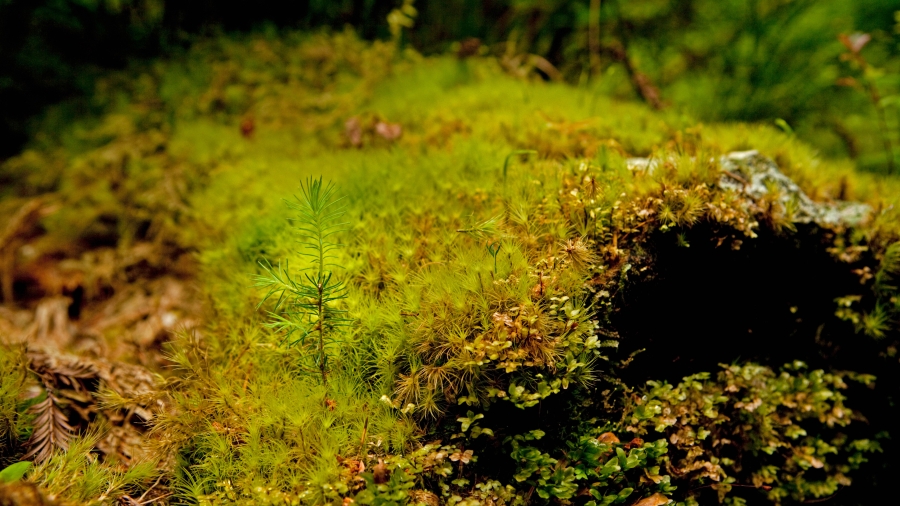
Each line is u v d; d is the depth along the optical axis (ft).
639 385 8.24
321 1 20.31
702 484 7.88
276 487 6.58
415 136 12.68
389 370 7.28
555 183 8.86
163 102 17.22
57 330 11.68
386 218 9.28
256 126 15.70
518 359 6.83
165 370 10.06
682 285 8.48
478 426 7.02
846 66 17.28
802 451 8.75
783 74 16.97
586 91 15.60
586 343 7.07
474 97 14.14
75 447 6.84
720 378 8.74
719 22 18.62
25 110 18.72
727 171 9.27
